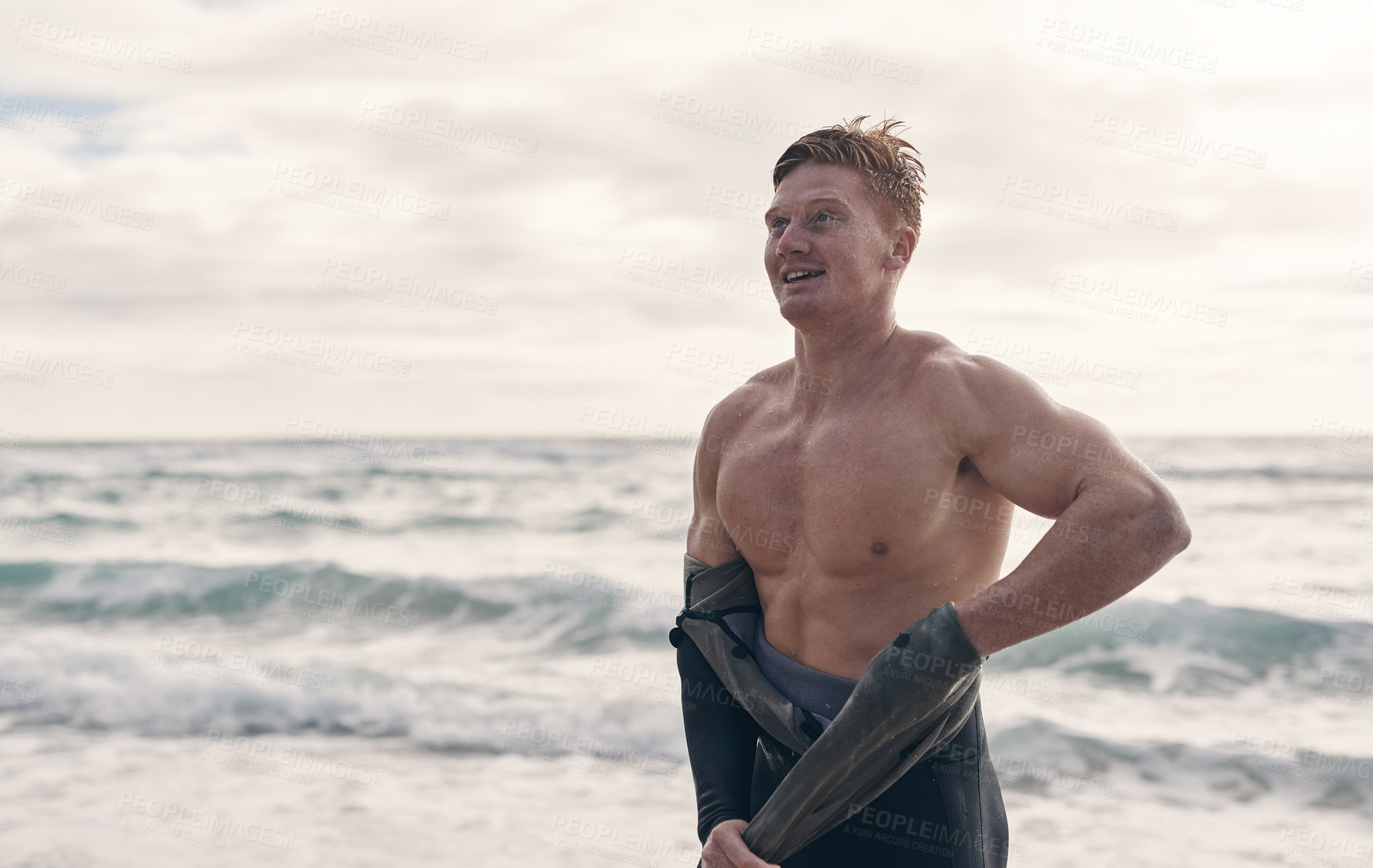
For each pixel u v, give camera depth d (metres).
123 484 24.34
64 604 12.80
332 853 5.23
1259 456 31.00
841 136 1.75
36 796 6.13
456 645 10.77
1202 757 6.86
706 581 1.90
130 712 8.13
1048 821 5.85
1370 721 7.74
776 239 1.77
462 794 6.26
